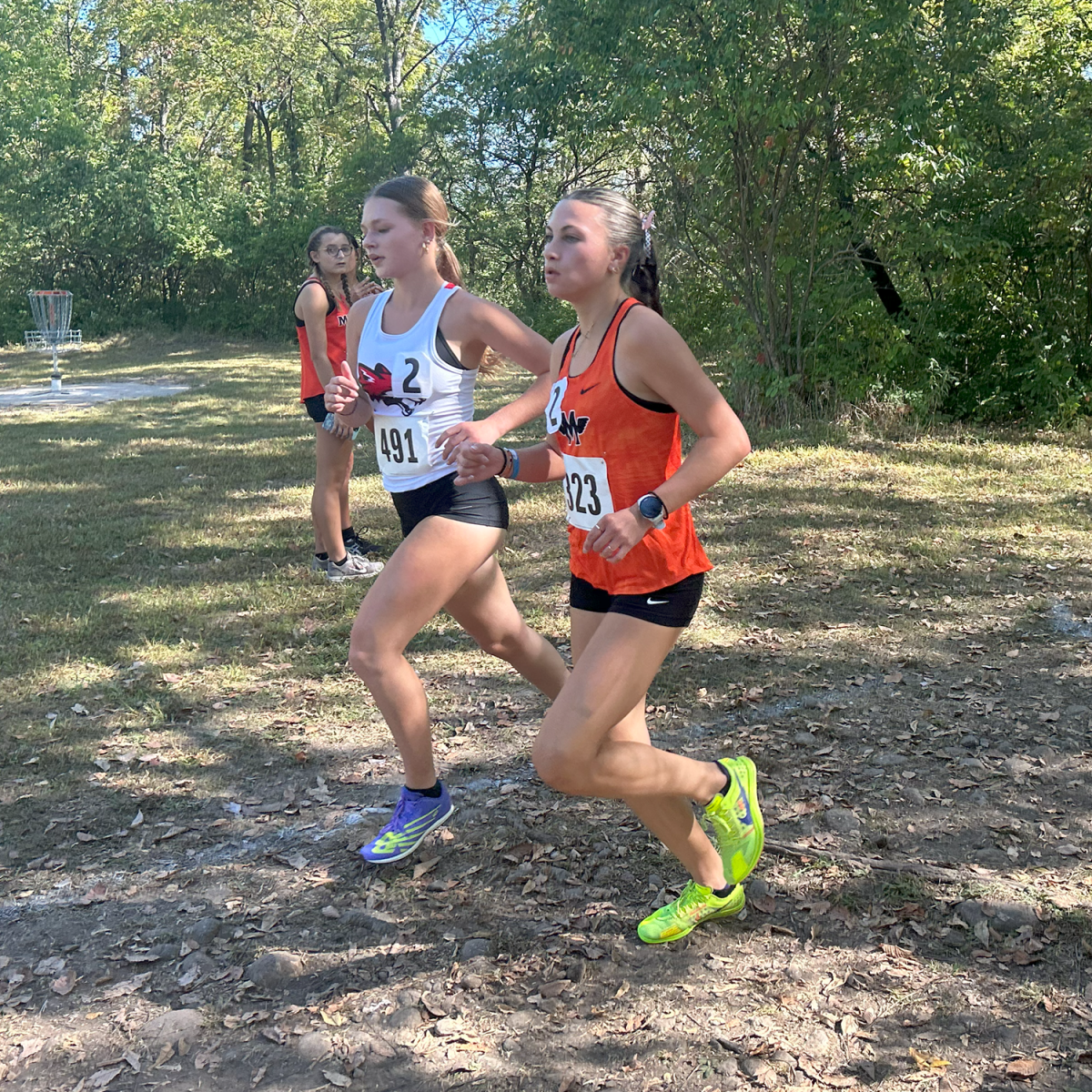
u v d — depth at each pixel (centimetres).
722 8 1113
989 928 303
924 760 416
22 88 3111
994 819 370
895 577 667
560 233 269
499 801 390
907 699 479
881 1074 249
